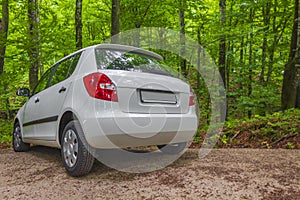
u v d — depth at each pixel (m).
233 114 9.86
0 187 2.88
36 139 4.27
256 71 11.02
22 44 7.64
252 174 2.86
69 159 3.12
